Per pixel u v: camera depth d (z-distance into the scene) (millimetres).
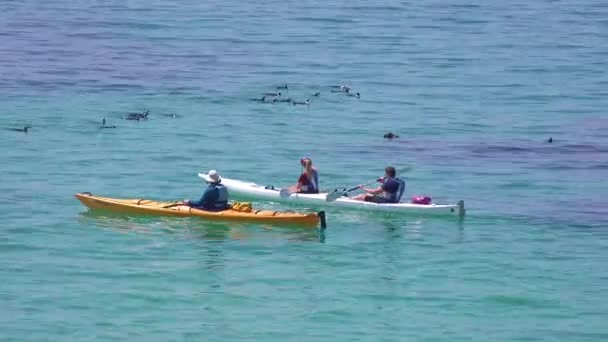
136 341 104500
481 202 155375
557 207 153750
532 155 183875
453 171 172125
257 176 165250
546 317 113562
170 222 139625
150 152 176750
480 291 120250
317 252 131000
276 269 125000
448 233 140250
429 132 197875
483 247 135000
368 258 129875
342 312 113312
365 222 143375
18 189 153750
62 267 123312
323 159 176125
